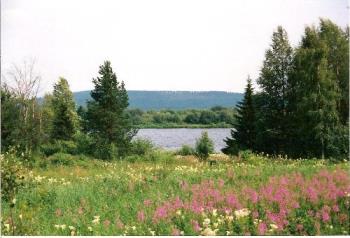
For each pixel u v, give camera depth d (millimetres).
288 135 26281
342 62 25734
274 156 24547
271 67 28172
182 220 8969
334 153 21938
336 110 23906
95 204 11086
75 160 23891
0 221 8922
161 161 24891
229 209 9500
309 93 25047
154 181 13406
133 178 13859
